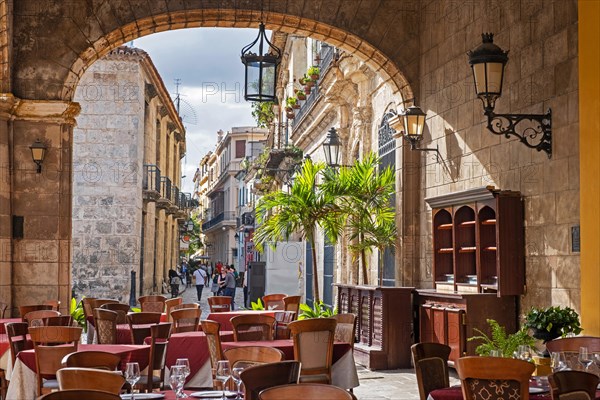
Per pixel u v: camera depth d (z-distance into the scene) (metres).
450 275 13.35
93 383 5.70
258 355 6.79
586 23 9.77
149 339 9.95
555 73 10.51
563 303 10.31
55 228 15.02
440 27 14.48
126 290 28.17
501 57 10.30
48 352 8.11
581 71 9.84
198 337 9.95
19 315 14.88
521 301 11.35
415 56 15.61
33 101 14.88
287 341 10.02
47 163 15.01
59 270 15.01
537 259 10.94
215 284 37.53
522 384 5.69
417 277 15.38
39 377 8.13
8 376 9.49
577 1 10.03
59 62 15.09
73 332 8.55
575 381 5.86
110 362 6.80
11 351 9.47
